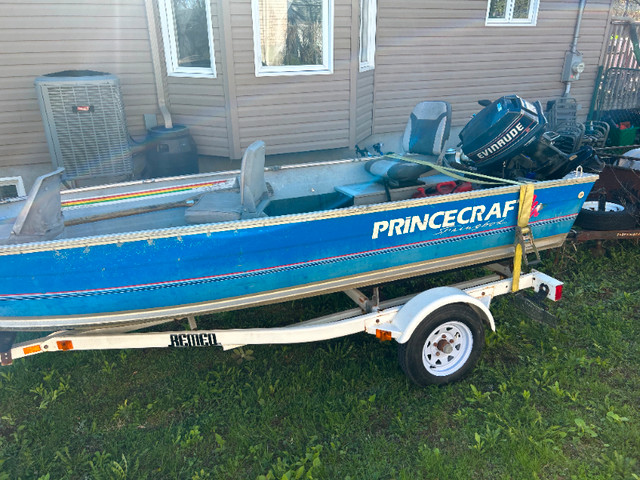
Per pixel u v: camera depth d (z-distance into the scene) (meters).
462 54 9.02
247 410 3.51
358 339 4.36
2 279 3.04
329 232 3.42
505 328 4.40
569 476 2.90
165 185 4.68
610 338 4.13
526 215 4.03
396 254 3.75
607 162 6.45
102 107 6.50
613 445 3.09
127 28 6.99
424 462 2.98
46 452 3.22
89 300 3.21
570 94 10.48
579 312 4.62
